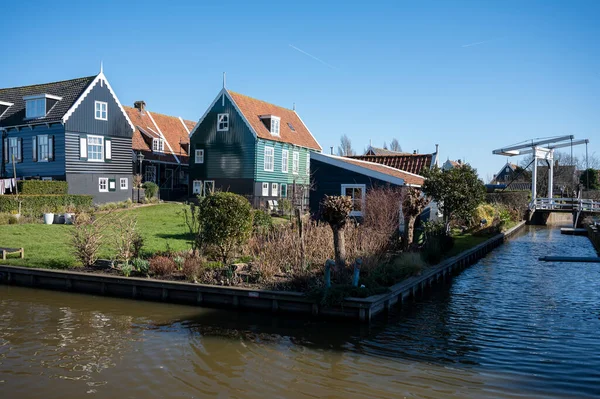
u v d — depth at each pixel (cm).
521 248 2669
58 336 1029
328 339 1027
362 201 2162
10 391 768
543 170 6838
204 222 1433
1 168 3394
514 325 1151
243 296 1230
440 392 782
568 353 962
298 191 3002
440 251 1831
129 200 3228
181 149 4494
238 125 3569
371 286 1223
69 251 1725
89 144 3203
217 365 880
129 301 1318
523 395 775
